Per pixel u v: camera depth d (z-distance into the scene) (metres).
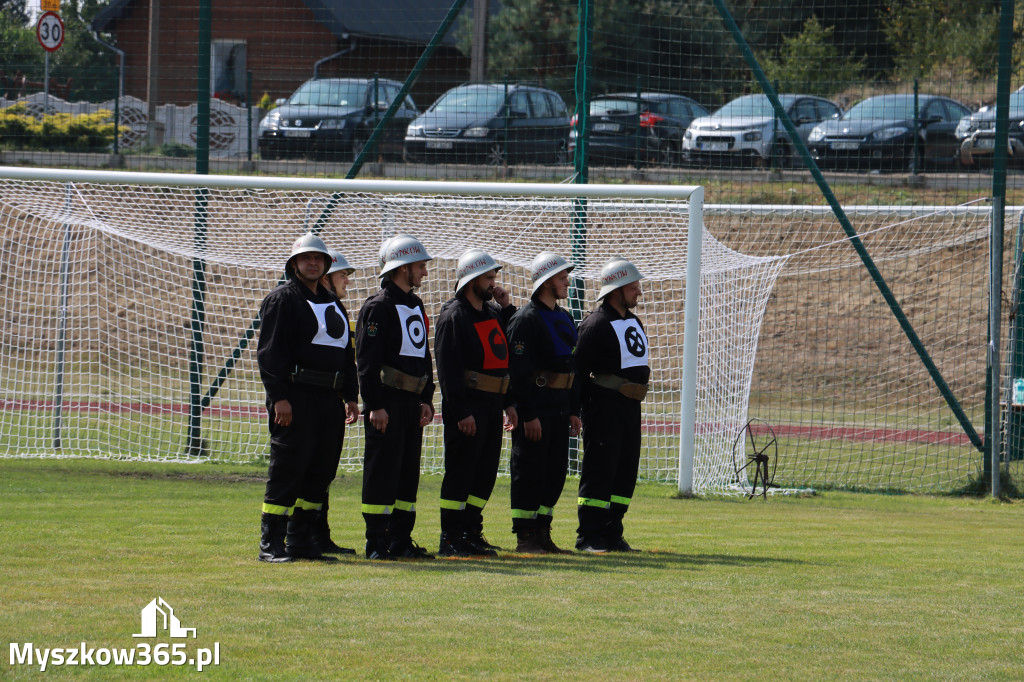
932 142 76.31
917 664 18.66
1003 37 48.31
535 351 29.31
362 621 20.50
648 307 70.50
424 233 55.91
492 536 32.94
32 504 36.88
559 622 20.91
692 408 44.38
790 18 97.62
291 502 26.70
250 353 59.94
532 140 72.88
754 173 72.06
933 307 77.19
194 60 97.94
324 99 78.00
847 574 26.78
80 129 79.56
